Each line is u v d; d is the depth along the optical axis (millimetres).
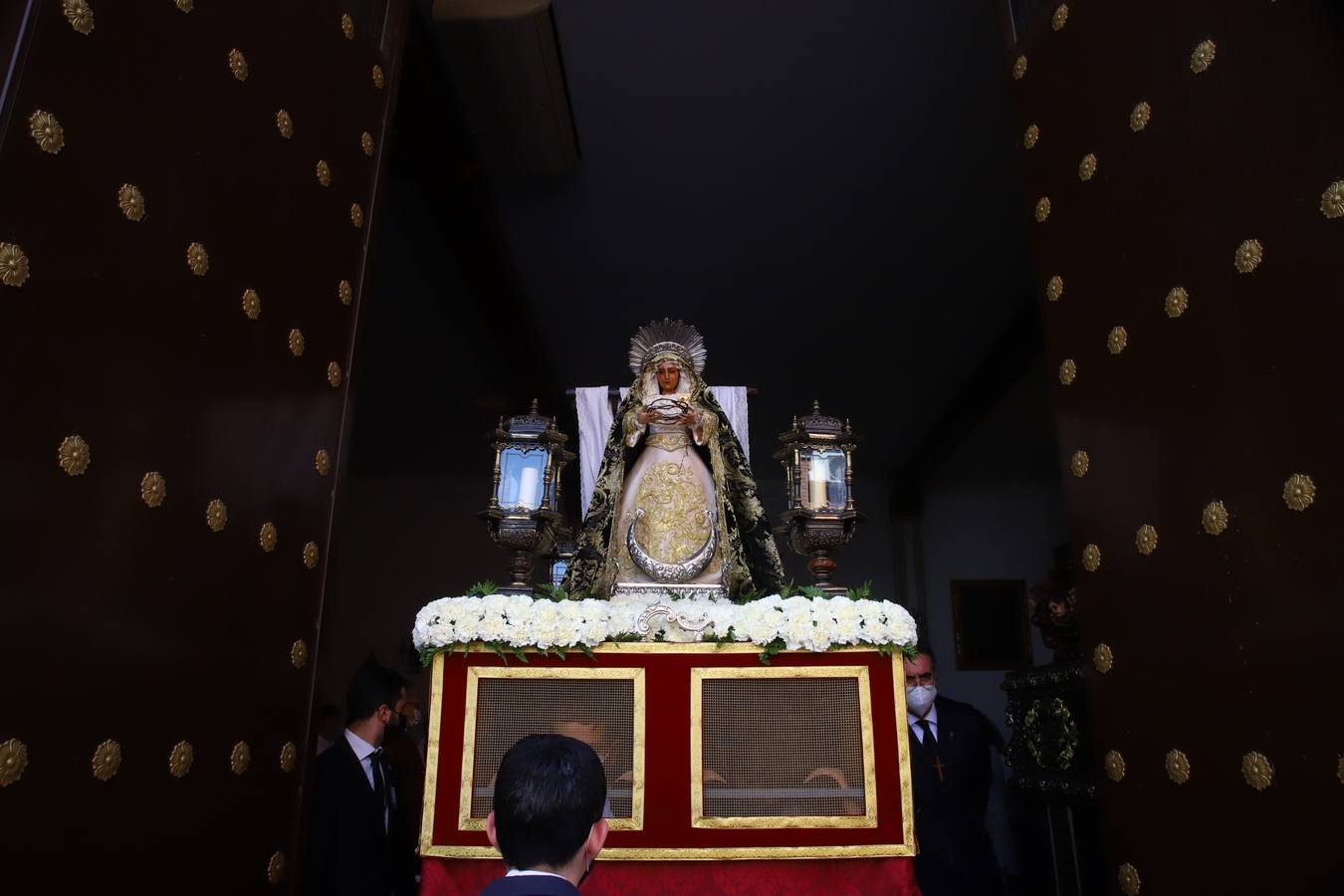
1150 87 3016
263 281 2914
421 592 11094
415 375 9492
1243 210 2635
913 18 5730
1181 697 2658
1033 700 4945
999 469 11750
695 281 8328
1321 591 2320
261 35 3018
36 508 2080
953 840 4156
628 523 3574
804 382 9922
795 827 2842
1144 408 2883
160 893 2348
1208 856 2533
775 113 6531
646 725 2926
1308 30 2529
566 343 9250
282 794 2832
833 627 2965
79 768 2143
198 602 2547
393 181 6859
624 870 2838
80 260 2242
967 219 7523
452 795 2871
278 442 2932
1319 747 2289
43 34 2197
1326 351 2367
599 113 6562
